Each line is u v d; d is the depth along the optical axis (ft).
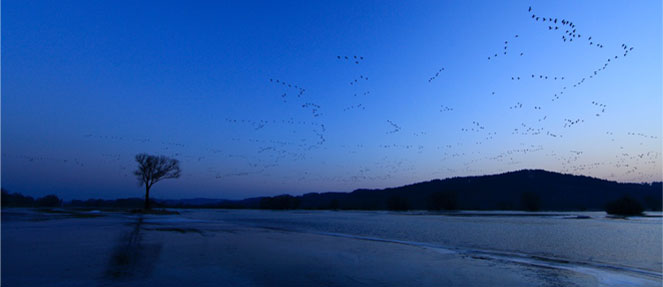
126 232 89.35
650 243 90.53
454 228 141.69
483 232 122.31
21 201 350.64
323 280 39.37
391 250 67.10
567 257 66.59
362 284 37.99
